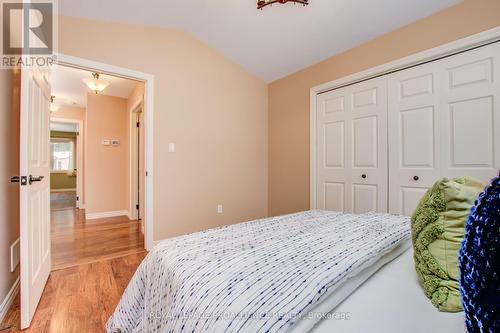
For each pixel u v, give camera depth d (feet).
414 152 7.17
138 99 12.59
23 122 4.39
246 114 11.43
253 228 4.27
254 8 7.61
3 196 4.85
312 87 10.05
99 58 7.64
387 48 7.67
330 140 9.46
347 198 8.88
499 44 5.75
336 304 2.19
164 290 2.81
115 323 3.91
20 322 4.49
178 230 9.23
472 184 2.46
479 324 1.22
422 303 2.21
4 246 4.86
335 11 7.20
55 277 6.43
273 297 1.99
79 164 17.71
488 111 5.90
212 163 10.25
